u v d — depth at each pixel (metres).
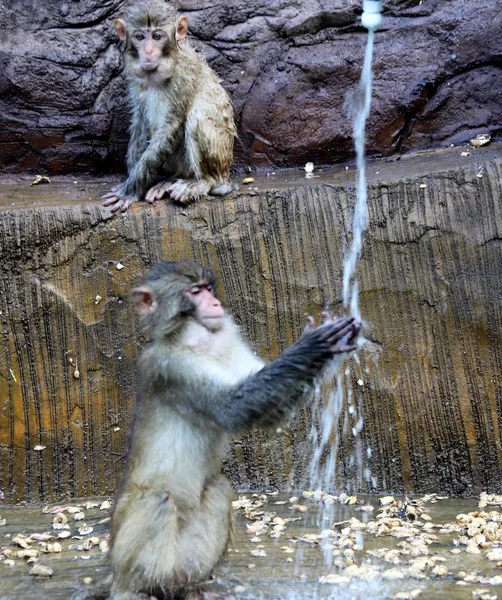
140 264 8.48
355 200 8.38
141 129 9.38
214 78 9.34
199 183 8.69
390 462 8.36
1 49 9.92
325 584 6.18
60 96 10.01
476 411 8.27
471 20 9.80
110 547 5.90
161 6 9.15
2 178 10.15
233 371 5.88
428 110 9.88
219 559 5.99
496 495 8.16
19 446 8.47
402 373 8.35
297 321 8.48
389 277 8.36
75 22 9.98
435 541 7.01
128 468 5.94
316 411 8.40
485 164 8.27
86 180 10.12
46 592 6.25
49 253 8.44
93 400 8.49
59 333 8.47
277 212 8.45
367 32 9.98
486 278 8.24
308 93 9.98
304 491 8.39
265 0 10.02
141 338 8.48
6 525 7.85
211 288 5.96
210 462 5.96
